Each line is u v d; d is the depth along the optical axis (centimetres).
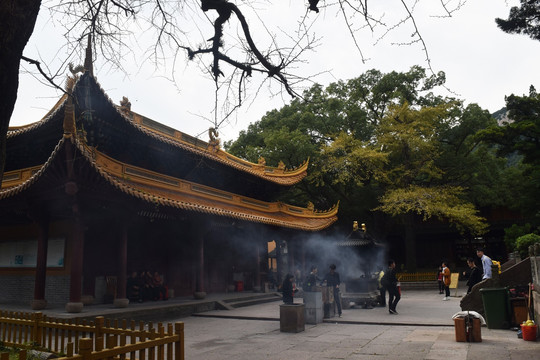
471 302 1364
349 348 1025
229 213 2294
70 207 1667
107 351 461
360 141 4144
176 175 2616
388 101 4547
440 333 1199
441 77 4428
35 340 749
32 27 418
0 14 381
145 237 2266
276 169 3509
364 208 4366
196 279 2211
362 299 1869
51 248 1942
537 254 1143
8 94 395
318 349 1024
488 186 4697
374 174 4062
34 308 1673
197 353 1015
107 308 1714
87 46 622
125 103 2084
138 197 1719
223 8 654
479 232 3841
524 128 3005
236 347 1083
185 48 666
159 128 2386
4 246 2167
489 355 885
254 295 2500
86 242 1908
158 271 2303
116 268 2014
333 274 1625
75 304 1555
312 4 586
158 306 1769
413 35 536
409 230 4128
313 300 1470
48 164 1552
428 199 3703
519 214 4891
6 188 1852
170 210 1955
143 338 567
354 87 4644
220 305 2070
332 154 4131
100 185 1628
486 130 3153
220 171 2844
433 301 2280
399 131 3966
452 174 4400
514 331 1173
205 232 2288
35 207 1725
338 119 4550
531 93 3356
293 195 4794
